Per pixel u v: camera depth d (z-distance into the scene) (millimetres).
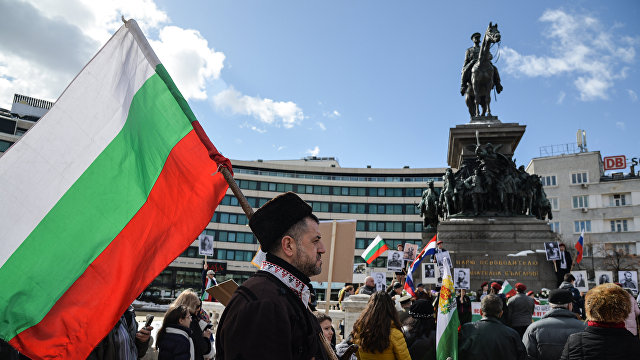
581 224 78500
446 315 5484
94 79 3824
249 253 85125
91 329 3373
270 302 2156
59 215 3506
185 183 3861
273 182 91062
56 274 3395
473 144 24734
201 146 3957
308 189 91938
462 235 22141
